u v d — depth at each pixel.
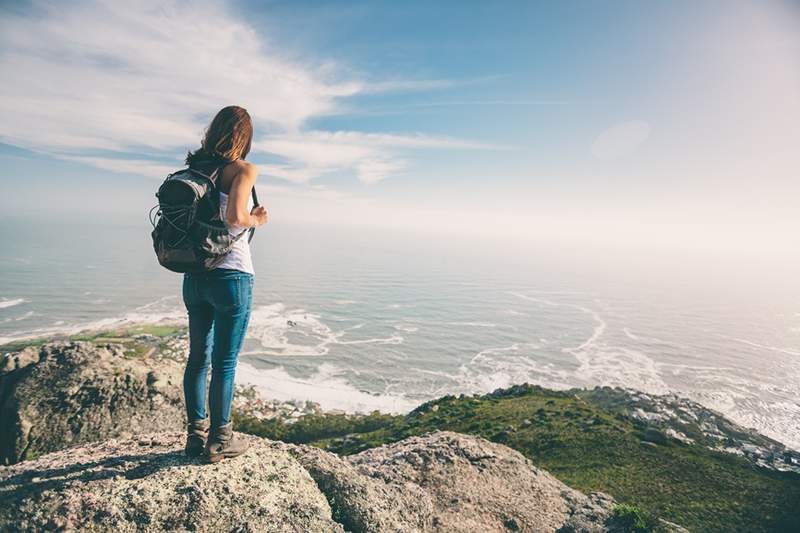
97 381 12.73
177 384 13.79
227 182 3.65
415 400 161.12
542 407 66.50
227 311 3.93
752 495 29.98
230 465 4.44
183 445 4.95
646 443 43.31
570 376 198.12
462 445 13.32
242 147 3.78
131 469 4.18
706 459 40.19
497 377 193.12
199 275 3.82
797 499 29.34
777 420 160.62
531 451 44.97
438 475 11.55
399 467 11.62
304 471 5.06
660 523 9.84
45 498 3.64
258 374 177.38
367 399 158.75
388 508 5.76
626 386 187.88
